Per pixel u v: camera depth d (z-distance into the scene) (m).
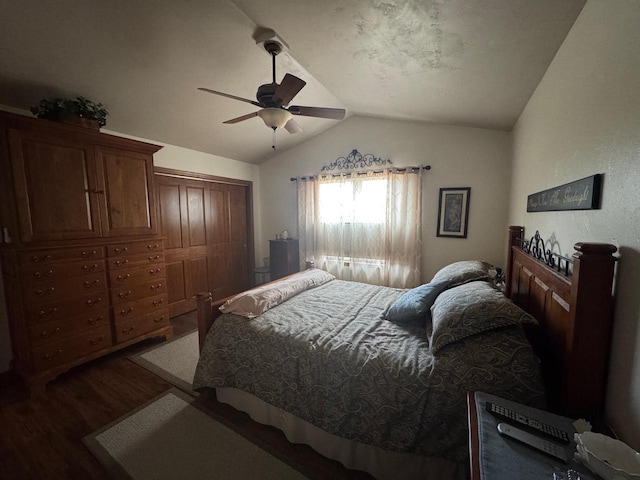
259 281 4.86
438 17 1.36
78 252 2.25
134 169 2.62
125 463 1.51
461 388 1.22
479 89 2.09
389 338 1.64
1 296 2.21
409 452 1.28
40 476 1.44
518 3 1.17
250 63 2.34
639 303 0.78
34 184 2.03
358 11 1.48
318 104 3.32
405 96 2.57
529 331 1.59
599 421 0.93
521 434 0.82
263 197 4.78
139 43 1.92
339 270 4.07
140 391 2.12
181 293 3.75
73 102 2.16
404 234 3.59
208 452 1.58
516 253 2.02
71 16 1.63
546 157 1.67
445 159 3.35
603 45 1.01
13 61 1.85
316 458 1.55
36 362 2.06
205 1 1.63
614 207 0.91
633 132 0.82
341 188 3.93
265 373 1.67
